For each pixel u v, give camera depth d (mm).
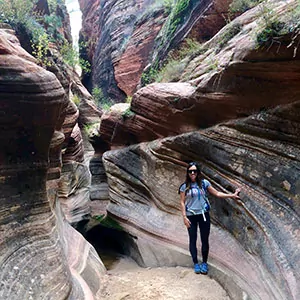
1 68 4145
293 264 4328
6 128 4328
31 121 4586
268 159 5406
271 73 5098
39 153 4926
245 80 5629
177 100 7660
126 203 10203
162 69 12445
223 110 6453
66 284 4477
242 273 5352
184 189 6227
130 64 20891
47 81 4723
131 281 6520
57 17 19625
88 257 6945
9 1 12078
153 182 8672
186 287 5891
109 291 6082
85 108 19984
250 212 5484
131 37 21203
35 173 4863
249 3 9664
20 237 4289
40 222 4789
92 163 15148
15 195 4477
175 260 7305
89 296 5113
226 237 6250
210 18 10992
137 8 23125
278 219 4938
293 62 4625
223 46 8070
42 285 4016
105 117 11805
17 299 3523
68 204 13820
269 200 5246
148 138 9539
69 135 12477
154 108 8602
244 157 5891
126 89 21281
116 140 11555
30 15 14625
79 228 12961
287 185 4941
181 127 7879
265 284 4691
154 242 8055
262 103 5617
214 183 6660
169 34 13578
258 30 4969
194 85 7750
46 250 4551
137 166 9820
